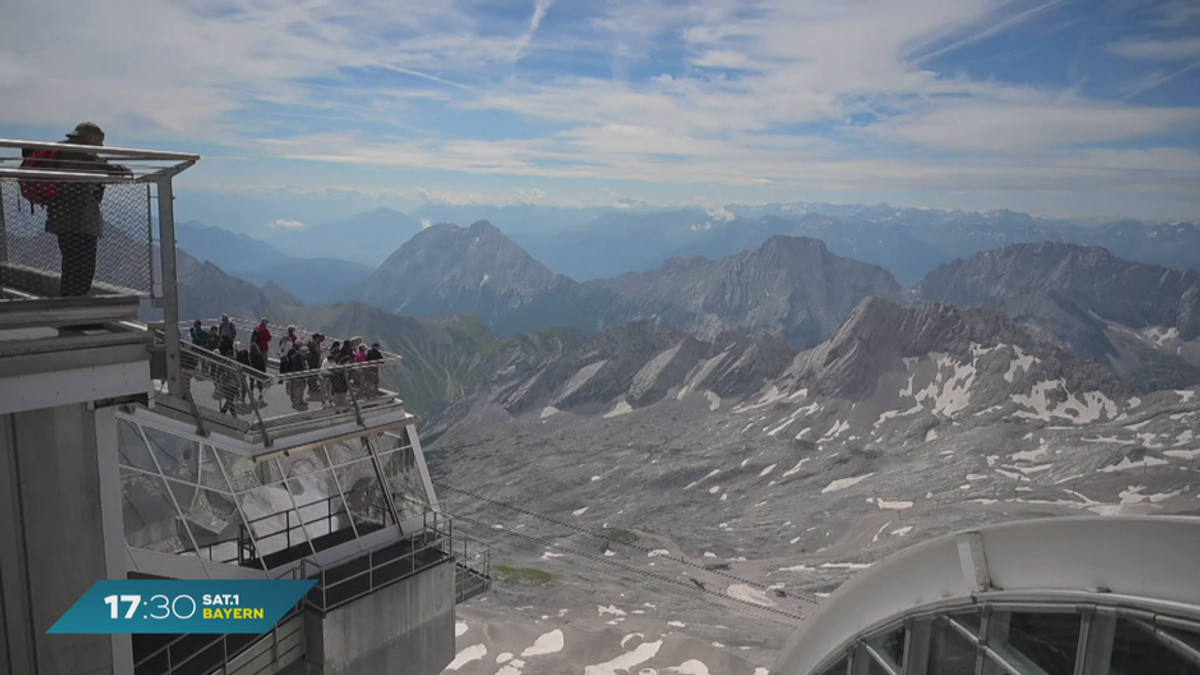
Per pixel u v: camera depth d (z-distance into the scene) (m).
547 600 129.12
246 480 23.20
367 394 27.22
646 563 172.12
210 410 22.30
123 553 16.09
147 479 20.64
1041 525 12.73
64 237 13.89
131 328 15.04
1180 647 10.50
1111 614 11.38
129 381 14.93
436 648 26.27
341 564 25.06
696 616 124.31
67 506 15.01
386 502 27.38
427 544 27.23
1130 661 11.17
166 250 14.80
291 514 24.39
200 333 25.45
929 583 14.64
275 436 23.72
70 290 14.10
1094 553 11.98
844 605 16.91
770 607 139.00
